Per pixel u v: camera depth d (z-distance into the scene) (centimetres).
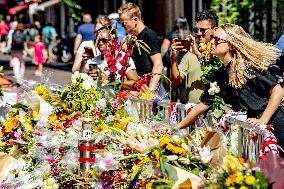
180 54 1022
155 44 1008
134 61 1023
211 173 559
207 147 591
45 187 696
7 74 2712
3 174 741
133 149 640
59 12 4088
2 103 909
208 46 874
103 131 679
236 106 699
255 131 611
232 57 690
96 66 977
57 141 723
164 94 945
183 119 737
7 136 805
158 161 595
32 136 780
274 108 678
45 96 852
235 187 520
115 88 883
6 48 4047
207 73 878
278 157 536
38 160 736
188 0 2089
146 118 781
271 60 686
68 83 880
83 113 785
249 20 1677
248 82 687
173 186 568
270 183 518
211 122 704
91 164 656
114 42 937
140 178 609
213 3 1702
